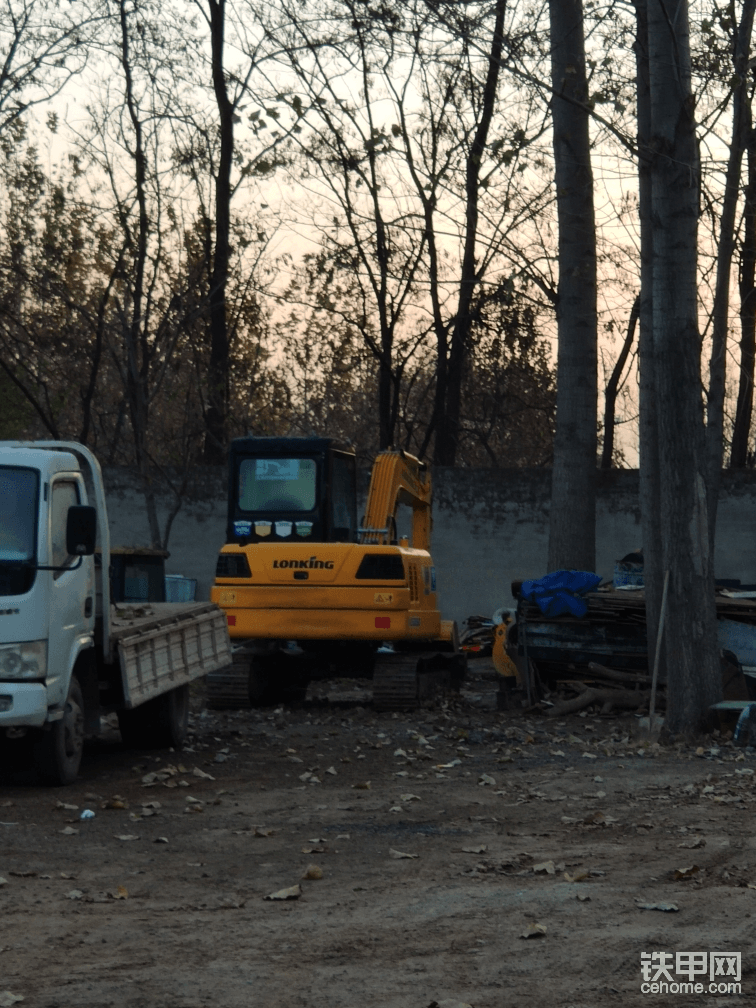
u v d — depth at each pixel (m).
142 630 12.04
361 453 33.91
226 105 28.27
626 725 15.07
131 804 9.94
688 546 13.80
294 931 6.17
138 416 27.38
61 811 9.60
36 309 29.75
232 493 19.14
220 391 30.38
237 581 17.50
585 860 7.78
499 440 47.88
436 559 27.05
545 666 17.19
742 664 15.73
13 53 25.50
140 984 5.31
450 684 19.41
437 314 32.53
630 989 5.23
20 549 10.18
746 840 8.28
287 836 8.71
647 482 16.38
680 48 13.60
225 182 27.33
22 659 10.03
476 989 5.25
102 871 7.59
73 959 5.70
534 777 11.20
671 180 13.69
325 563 17.33
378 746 13.43
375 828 8.97
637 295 22.48
